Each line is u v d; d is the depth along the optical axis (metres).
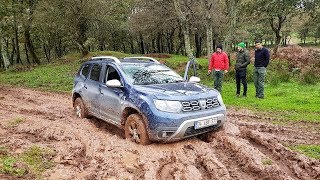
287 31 47.19
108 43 54.16
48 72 24.34
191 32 37.78
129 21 39.16
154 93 6.57
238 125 8.40
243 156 5.93
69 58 31.09
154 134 6.34
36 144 6.70
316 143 6.92
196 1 23.23
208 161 5.77
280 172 5.27
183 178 5.15
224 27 27.42
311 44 61.78
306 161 5.72
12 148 6.41
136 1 37.09
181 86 7.19
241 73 12.70
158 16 34.28
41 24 31.45
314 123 8.66
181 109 6.37
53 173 5.32
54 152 6.27
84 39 31.70
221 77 12.70
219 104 7.02
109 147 6.47
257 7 22.44
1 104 11.83
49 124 8.23
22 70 28.27
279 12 22.33
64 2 28.92
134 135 6.78
